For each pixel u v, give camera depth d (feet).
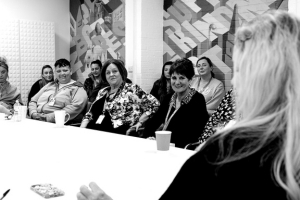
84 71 24.27
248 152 2.01
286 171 1.93
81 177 4.53
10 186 4.20
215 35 17.52
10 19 21.50
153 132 9.93
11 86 16.56
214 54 17.60
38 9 23.57
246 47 2.22
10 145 6.62
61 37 24.81
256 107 2.12
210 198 2.02
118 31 21.54
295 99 2.03
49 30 22.90
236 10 16.66
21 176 4.58
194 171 2.10
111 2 21.88
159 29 19.88
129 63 20.15
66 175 4.63
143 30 19.40
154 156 5.70
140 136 10.63
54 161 5.35
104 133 8.21
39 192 3.90
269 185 1.94
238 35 2.29
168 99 9.98
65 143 6.84
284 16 2.20
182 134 9.14
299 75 2.05
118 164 5.17
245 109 2.19
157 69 20.01
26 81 22.12
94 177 4.53
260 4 15.78
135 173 4.71
